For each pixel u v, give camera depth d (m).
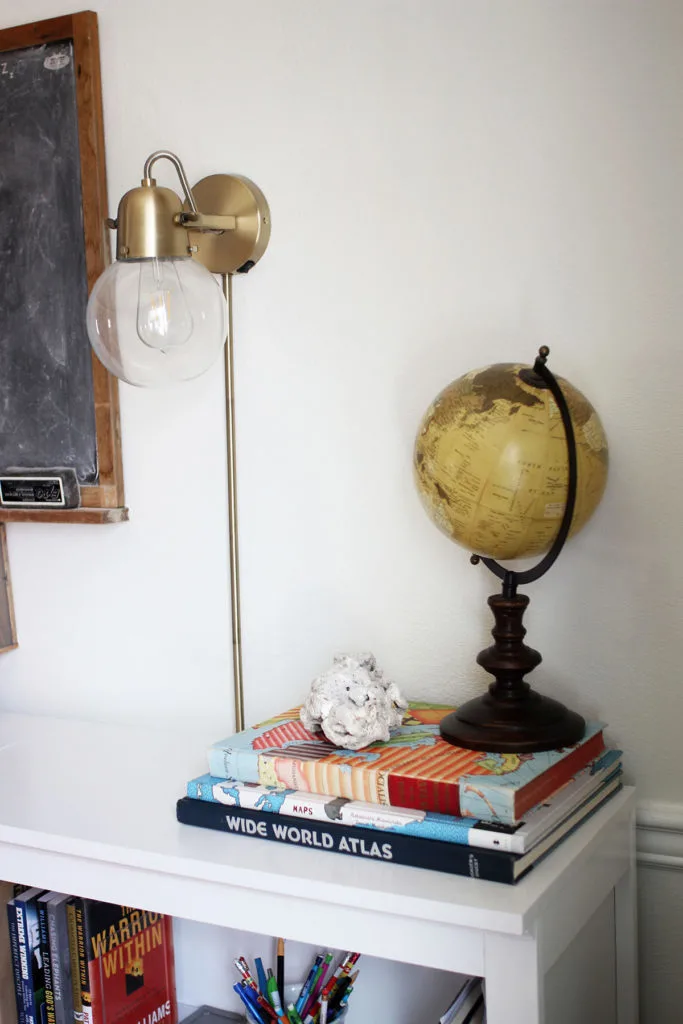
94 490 1.47
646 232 1.13
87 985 1.28
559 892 0.94
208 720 1.46
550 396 1.00
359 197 1.29
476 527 1.02
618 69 1.13
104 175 1.44
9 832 1.10
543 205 1.18
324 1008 1.25
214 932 1.46
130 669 1.52
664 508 1.15
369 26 1.26
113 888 1.08
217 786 1.07
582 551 1.19
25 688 1.61
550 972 0.94
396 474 1.30
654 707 1.18
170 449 1.44
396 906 0.90
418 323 1.27
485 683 1.27
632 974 1.15
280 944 1.34
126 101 1.43
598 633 1.19
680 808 1.16
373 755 1.04
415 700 1.31
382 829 0.98
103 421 1.46
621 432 1.16
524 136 1.19
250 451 1.39
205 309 1.13
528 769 0.99
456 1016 1.01
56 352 1.48
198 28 1.37
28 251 1.49
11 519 1.52
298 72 1.31
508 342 1.22
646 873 1.19
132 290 1.10
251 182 1.34
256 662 1.42
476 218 1.22
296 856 1.00
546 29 1.16
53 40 1.44
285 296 1.35
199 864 0.99
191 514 1.44
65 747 1.40
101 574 1.52
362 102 1.28
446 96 1.23
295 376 1.35
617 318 1.15
